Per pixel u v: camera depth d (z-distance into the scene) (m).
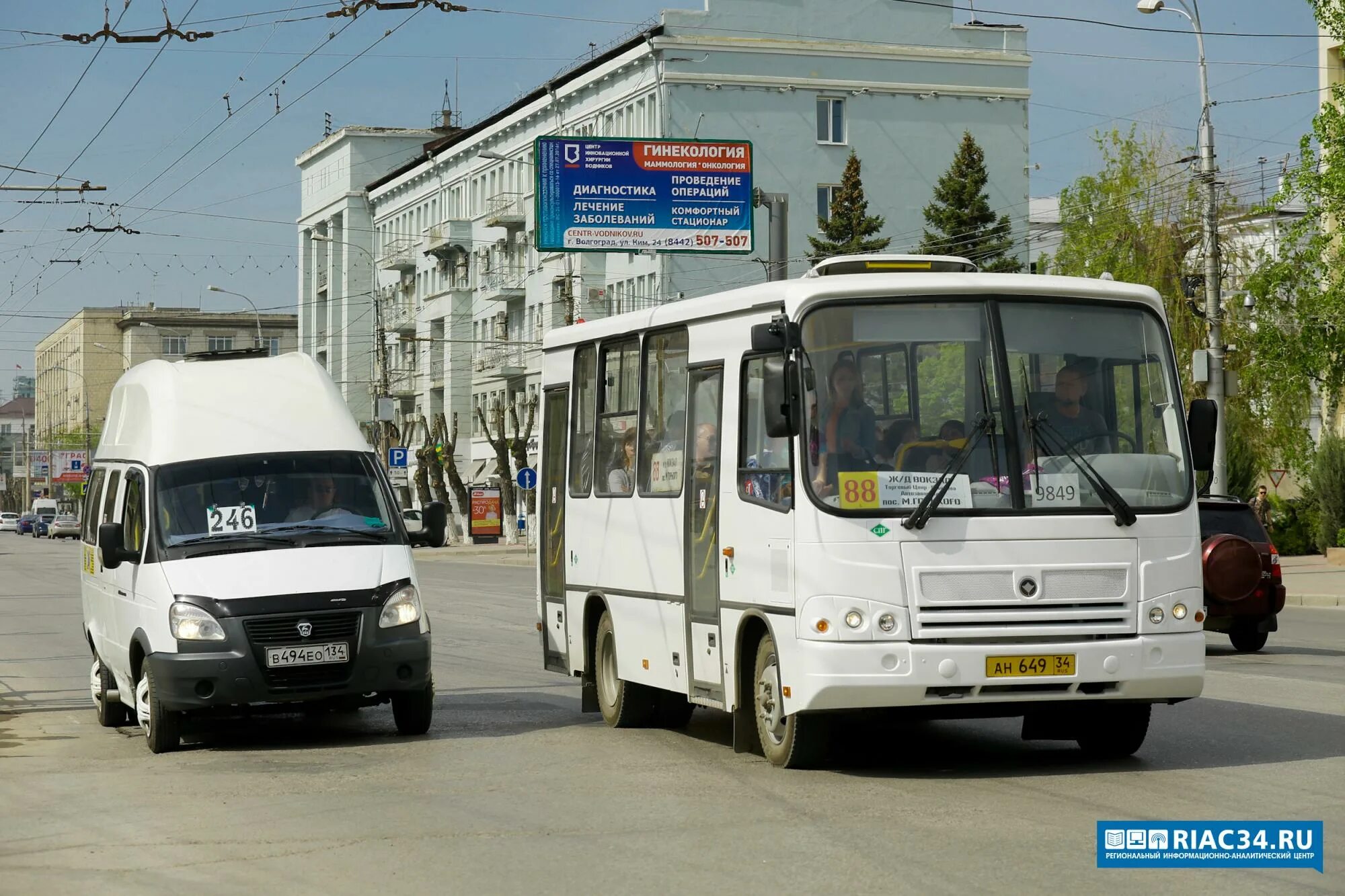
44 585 68.19
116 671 22.09
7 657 34.66
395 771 17.64
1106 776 15.98
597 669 21.78
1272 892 11.02
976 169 87.25
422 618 20.25
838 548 15.65
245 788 16.69
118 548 20.91
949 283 16.20
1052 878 11.47
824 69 93.56
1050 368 16.23
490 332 117.56
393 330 120.44
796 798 15.05
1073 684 15.72
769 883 11.49
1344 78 70.38
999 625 15.69
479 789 16.16
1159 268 68.50
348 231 143.25
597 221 55.72
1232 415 68.19
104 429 25.53
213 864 12.70
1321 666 28.00
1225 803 14.27
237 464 21.39
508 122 110.19
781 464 16.36
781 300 16.48
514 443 105.88
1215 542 30.84
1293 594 47.84
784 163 92.94
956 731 20.28
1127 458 16.25
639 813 14.48
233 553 20.25
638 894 11.27
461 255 121.62
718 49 91.62
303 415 22.20
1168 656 15.99
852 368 16.03
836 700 15.56
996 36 97.38
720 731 20.80
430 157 126.19
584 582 22.00
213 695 19.28
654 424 19.84
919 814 14.04
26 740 21.58
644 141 56.06
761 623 17.00
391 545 20.86
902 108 95.50
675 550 19.03
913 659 15.48
